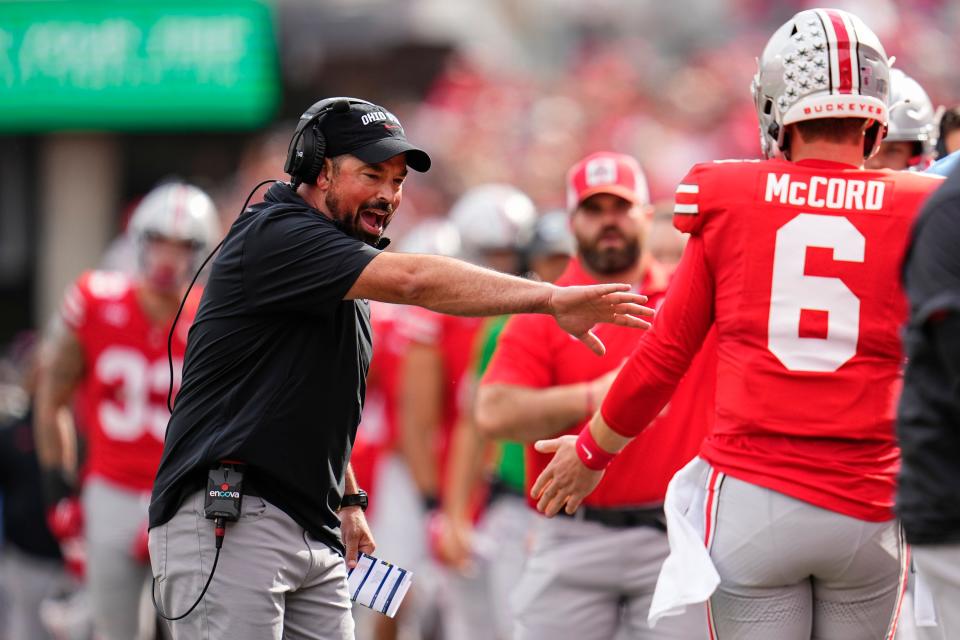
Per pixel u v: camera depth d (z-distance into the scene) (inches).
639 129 2242.9
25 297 2188.7
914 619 551.5
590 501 716.7
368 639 1201.4
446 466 1098.1
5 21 2012.8
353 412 590.9
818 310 506.6
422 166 591.5
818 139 521.7
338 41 2202.3
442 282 545.3
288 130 2277.3
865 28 525.7
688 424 702.5
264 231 562.9
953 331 436.8
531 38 2650.1
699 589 508.7
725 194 517.7
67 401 1008.2
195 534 565.6
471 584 1042.7
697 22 2618.1
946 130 665.0
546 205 2118.6
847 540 505.7
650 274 767.1
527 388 745.0
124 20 1998.0
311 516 575.2
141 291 969.5
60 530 1033.5
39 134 2137.1
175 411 581.3
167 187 981.8
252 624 558.6
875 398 505.0
